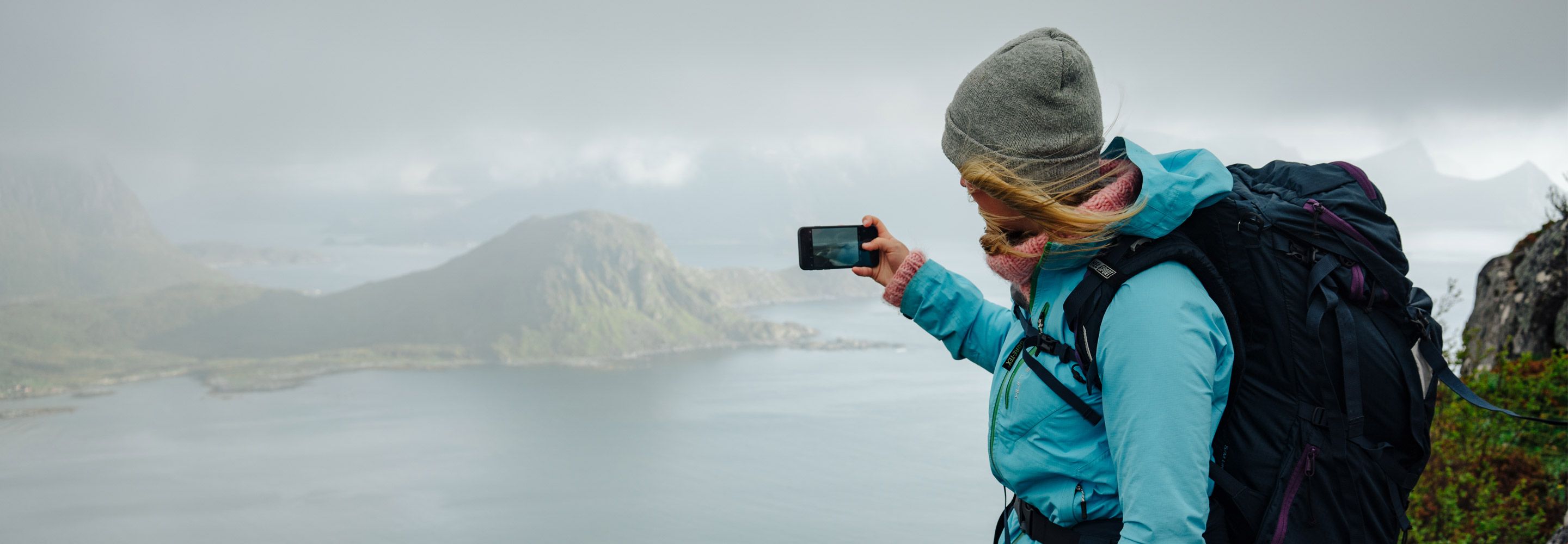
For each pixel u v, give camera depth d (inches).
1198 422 49.4
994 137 55.7
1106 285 53.6
